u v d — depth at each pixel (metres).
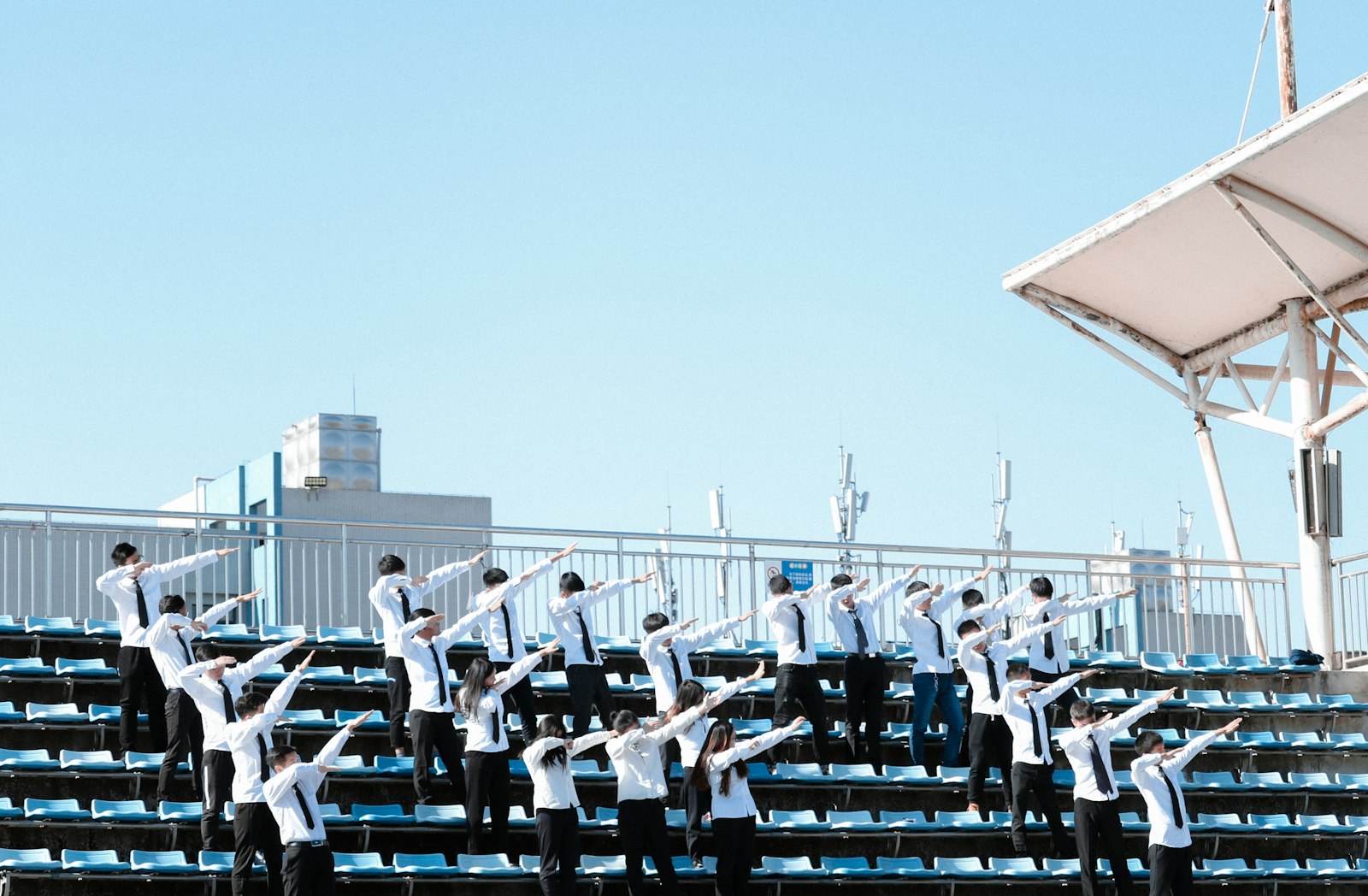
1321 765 22.81
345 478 35.84
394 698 18.09
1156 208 23.81
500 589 18.47
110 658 20.52
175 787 17.59
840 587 19.67
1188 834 17.33
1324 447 25.97
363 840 17.53
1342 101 20.97
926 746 20.84
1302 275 23.62
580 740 16.61
